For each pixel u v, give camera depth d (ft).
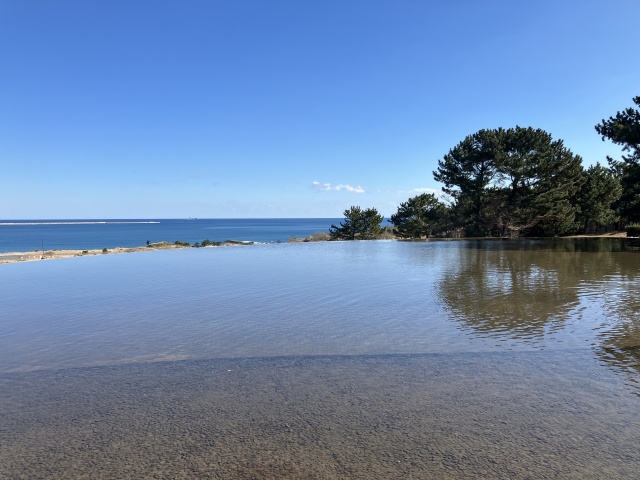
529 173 106.01
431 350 18.07
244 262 58.85
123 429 11.67
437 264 51.19
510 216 109.09
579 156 107.65
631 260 51.75
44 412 12.82
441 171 119.34
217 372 15.97
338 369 16.03
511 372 15.34
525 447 10.38
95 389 14.53
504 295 30.09
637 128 68.80
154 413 12.62
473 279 37.91
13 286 39.50
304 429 11.48
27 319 25.40
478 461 9.84
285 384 14.66
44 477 9.52
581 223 118.32
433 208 127.34
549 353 17.40
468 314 24.57
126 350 18.92
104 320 24.79
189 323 23.65
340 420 11.94
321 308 26.89
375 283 36.76
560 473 9.33
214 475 9.46
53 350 19.13
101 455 10.37
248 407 12.89
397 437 10.96
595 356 16.96
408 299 29.27
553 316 23.71
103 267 56.08
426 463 9.78
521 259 54.60
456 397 13.30
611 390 13.64
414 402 13.01
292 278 41.14
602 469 9.45
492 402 12.89
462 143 114.83
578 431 11.11
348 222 140.56
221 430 11.51
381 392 13.82
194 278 42.65
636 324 21.84
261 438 11.04
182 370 16.25
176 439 11.07
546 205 102.68
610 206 112.37
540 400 12.98
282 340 20.02
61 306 29.27
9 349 19.39
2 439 11.27
